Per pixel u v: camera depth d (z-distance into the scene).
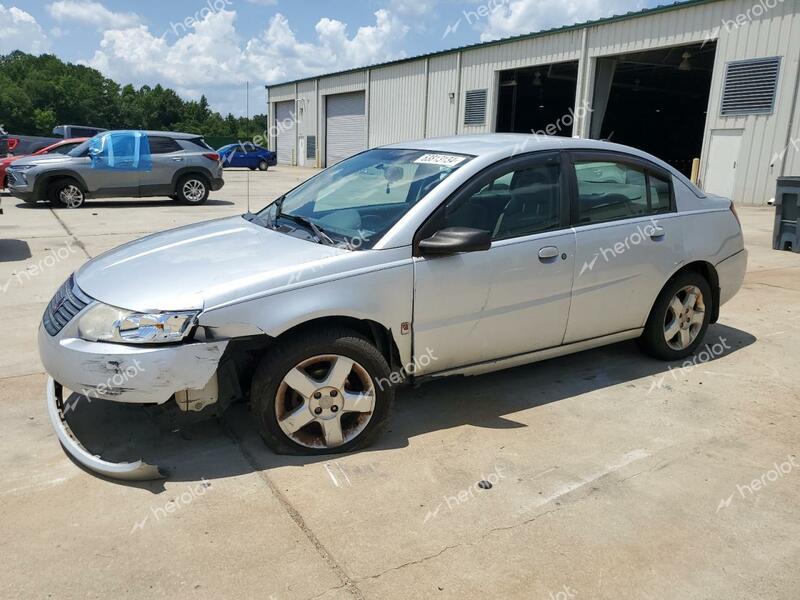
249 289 3.03
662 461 3.34
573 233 3.94
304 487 3.03
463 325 3.59
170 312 2.93
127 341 2.92
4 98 77.38
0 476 3.06
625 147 4.38
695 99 38.31
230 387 3.17
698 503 2.97
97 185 14.02
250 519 2.77
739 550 2.64
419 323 3.44
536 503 2.95
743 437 3.62
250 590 2.35
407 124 30.36
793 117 16.25
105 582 2.38
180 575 2.42
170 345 2.92
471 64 26.16
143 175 14.45
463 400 4.05
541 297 3.84
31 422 3.62
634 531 2.75
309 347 3.14
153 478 3.04
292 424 3.23
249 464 3.21
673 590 2.40
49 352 3.10
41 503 2.85
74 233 10.30
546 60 22.78
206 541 2.62
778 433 3.67
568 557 2.58
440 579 2.44
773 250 9.73
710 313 4.88
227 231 3.84
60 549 2.55
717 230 4.73
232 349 3.03
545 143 4.00
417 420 3.77
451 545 2.63
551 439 3.56
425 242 3.36
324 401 3.26
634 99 38.31
